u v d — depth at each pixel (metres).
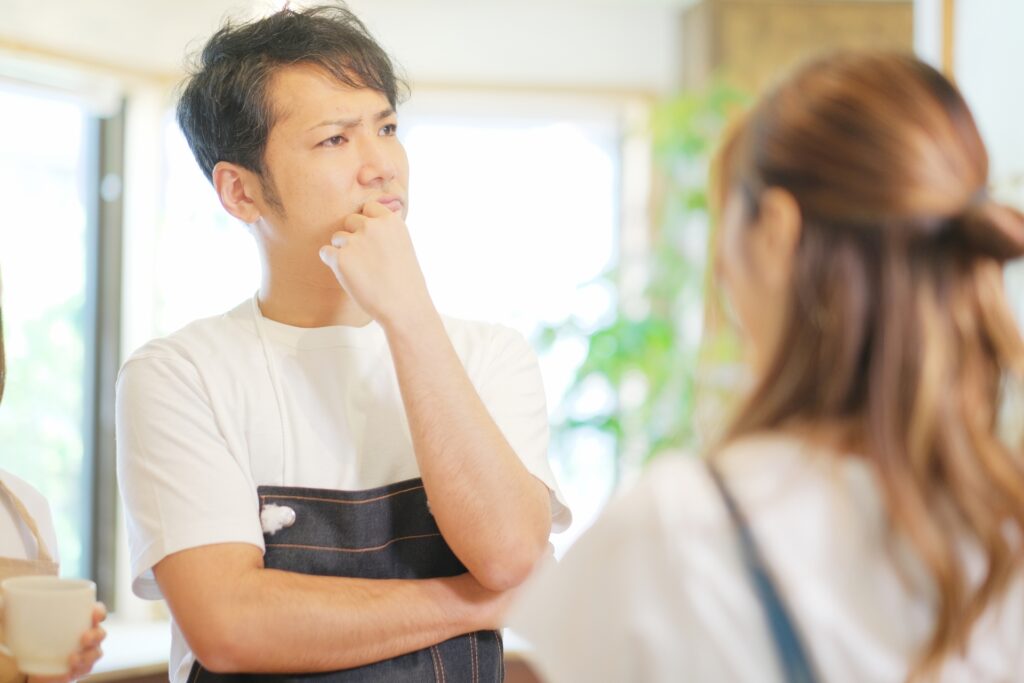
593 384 4.08
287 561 1.39
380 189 1.45
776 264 0.86
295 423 1.44
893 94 0.83
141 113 4.15
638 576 0.84
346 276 1.37
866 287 0.82
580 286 4.16
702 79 4.20
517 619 0.92
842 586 0.81
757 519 0.83
